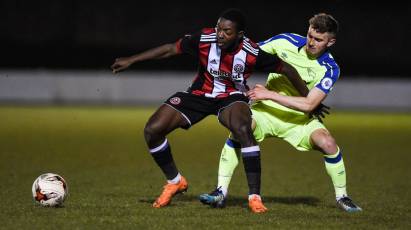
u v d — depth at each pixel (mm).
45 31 100188
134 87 89875
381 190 30094
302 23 102688
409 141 53531
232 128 22234
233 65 22219
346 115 78750
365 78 96375
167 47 22672
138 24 101500
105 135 53688
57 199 22531
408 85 90250
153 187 29344
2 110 75188
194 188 29672
